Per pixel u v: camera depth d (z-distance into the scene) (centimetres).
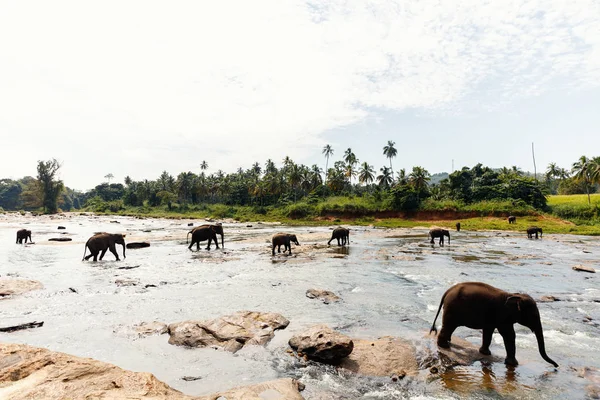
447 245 2797
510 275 1530
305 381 599
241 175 12238
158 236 3369
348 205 6769
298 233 3997
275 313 937
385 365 649
